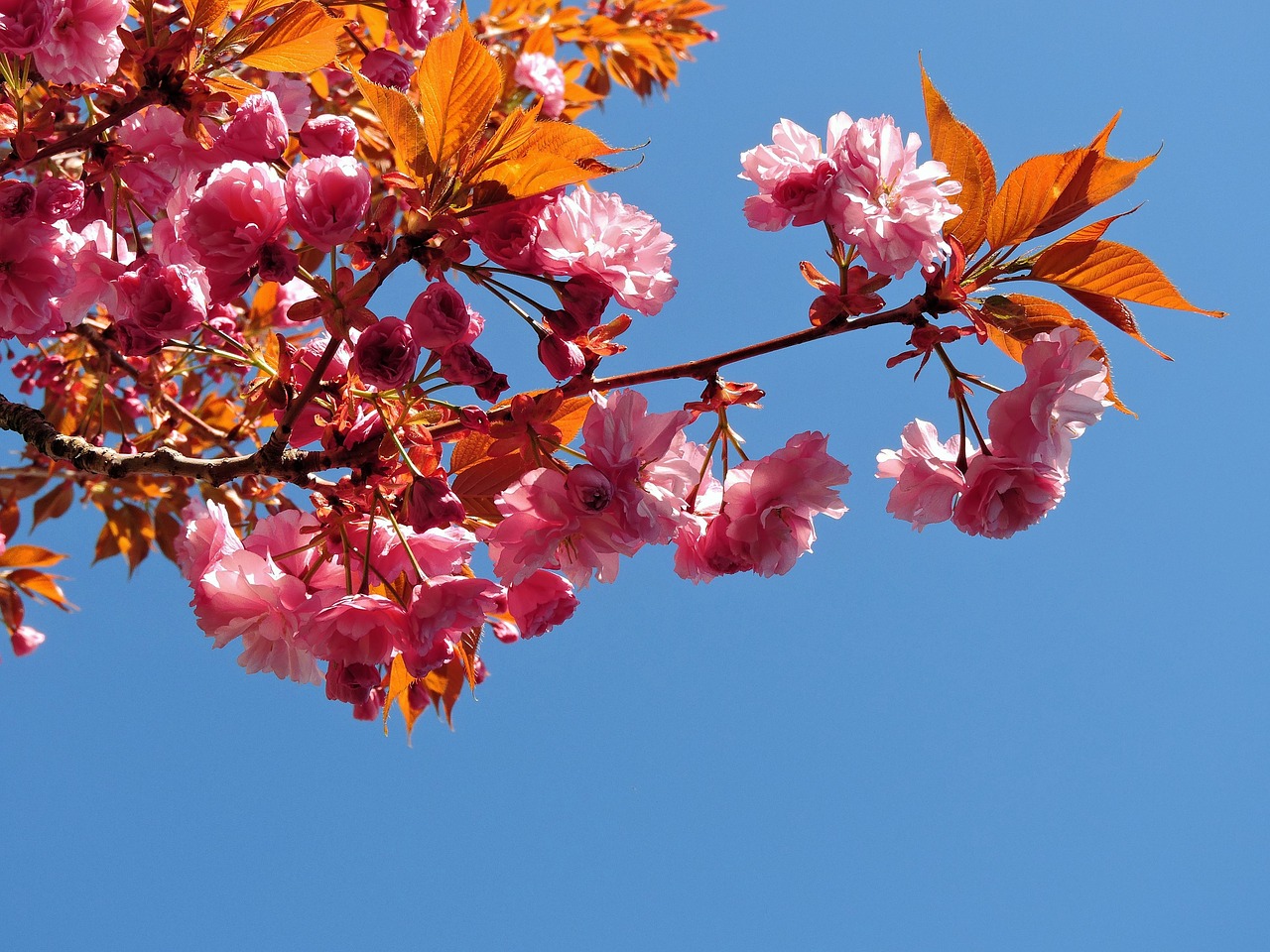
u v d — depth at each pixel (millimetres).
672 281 1340
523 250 1323
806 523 1360
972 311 1348
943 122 1366
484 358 1327
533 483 1321
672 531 1328
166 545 1851
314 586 1352
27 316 1396
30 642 2037
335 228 1311
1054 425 1361
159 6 1448
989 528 1354
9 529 1894
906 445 1376
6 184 1386
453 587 1326
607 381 1356
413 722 1495
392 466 1355
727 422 1361
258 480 1613
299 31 1403
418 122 1315
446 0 1528
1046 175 1363
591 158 1322
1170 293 1361
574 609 1356
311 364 1382
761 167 1354
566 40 2184
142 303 1370
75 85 1419
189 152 1415
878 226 1328
